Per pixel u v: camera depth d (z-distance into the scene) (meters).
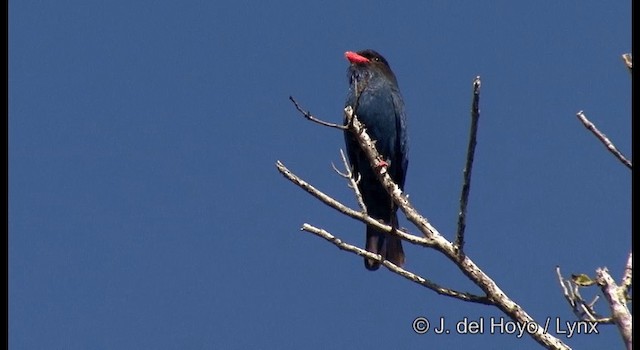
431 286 11.45
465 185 11.27
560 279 10.30
